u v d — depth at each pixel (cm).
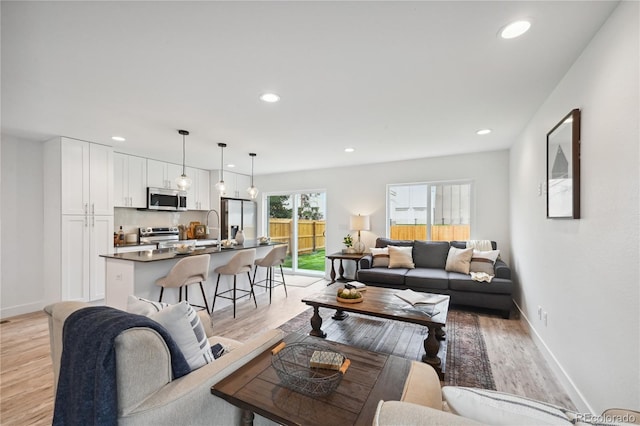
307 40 169
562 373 213
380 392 109
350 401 103
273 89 232
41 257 388
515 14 147
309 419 94
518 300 373
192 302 350
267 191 664
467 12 145
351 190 568
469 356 257
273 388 112
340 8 142
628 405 135
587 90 174
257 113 284
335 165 561
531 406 73
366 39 168
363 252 529
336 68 200
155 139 375
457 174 474
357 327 323
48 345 277
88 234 388
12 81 215
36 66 195
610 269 150
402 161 520
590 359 172
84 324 111
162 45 172
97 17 147
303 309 389
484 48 177
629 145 133
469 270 408
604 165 155
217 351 161
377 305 267
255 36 165
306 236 636
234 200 612
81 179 381
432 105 265
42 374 226
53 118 296
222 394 110
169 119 300
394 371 124
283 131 342
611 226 149
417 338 294
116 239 457
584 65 178
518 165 363
